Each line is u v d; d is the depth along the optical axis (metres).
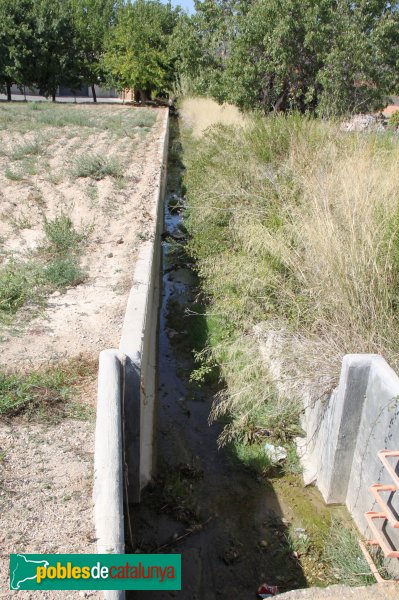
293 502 4.20
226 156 8.48
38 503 2.94
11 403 3.71
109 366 3.61
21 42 27.73
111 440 3.16
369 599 2.71
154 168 11.05
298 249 5.43
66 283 5.77
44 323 4.95
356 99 12.00
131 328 4.46
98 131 16.11
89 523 2.81
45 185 9.41
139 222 7.64
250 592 3.51
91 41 31.12
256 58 13.63
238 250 6.46
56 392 3.94
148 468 4.24
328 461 4.09
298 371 4.51
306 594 2.73
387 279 4.59
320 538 3.89
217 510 4.11
